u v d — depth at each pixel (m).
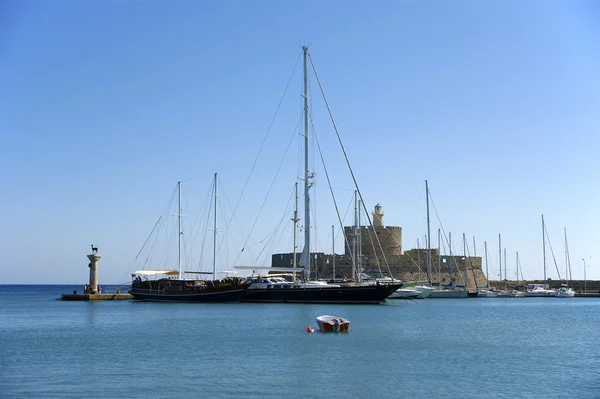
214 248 81.62
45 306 79.44
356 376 27.59
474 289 114.19
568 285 128.12
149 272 83.44
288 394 24.33
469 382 26.58
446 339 40.06
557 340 40.28
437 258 111.19
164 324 50.06
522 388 25.55
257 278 75.62
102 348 35.91
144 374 27.98
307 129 70.75
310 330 43.12
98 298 91.25
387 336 41.03
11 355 33.47
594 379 27.31
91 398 23.62
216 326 47.69
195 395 24.09
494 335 42.78
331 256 107.50
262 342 37.91
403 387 25.59
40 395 24.09
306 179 70.81
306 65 71.12
